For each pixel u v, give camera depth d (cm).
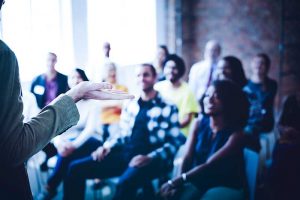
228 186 266
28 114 179
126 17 229
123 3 218
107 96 80
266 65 345
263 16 408
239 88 282
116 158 276
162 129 283
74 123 75
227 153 269
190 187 270
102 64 162
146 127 281
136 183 276
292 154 265
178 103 316
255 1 409
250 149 286
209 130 283
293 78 401
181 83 322
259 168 299
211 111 280
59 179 268
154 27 317
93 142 271
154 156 278
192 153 284
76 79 137
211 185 268
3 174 72
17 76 68
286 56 400
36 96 170
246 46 419
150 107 281
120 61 235
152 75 277
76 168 268
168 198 271
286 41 399
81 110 257
